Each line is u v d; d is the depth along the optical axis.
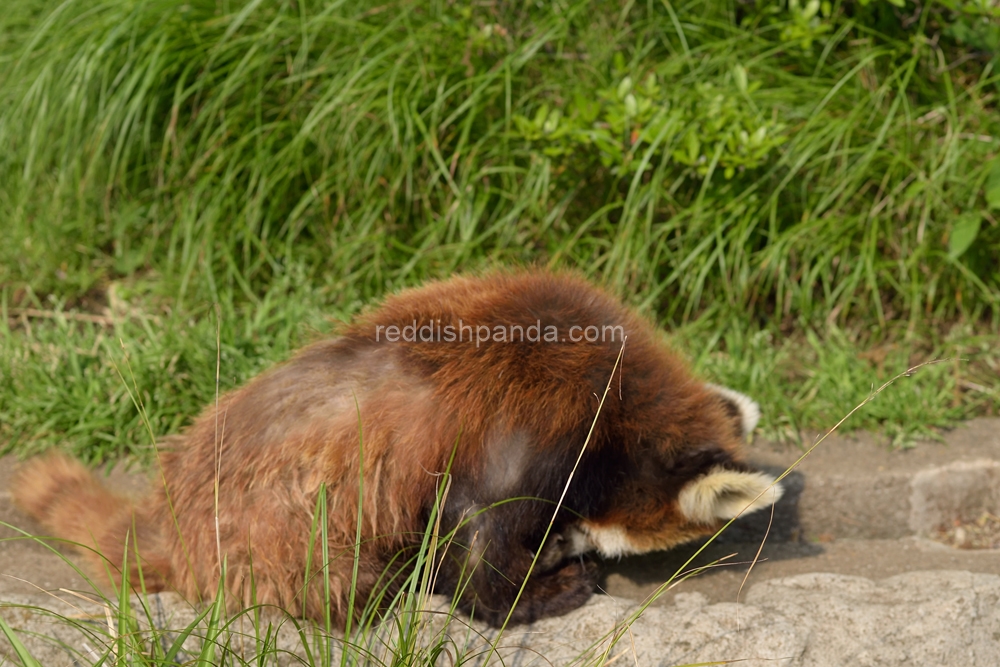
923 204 4.59
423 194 4.77
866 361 4.28
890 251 4.70
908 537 3.66
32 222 5.09
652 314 4.28
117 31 4.84
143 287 4.77
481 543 2.77
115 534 3.13
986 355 4.36
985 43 4.78
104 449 3.81
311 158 4.86
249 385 3.03
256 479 2.78
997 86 4.89
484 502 2.75
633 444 2.85
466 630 2.84
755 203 4.58
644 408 2.87
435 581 2.81
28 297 4.79
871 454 3.75
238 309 4.60
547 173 4.59
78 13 5.31
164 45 4.91
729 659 2.71
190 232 4.67
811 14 4.61
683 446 2.89
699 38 5.05
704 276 4.43
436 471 2.74
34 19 5.82
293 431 2.77
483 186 4.78
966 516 3.70
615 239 4.57
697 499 2.73
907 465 3.66
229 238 4.73
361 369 2.83
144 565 3.03
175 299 4.65
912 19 4.93
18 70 5.30
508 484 2.73
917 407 3.89
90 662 2.55
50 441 3.80
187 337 4.14
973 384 4.21
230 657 2.64
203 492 2.88
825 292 4.55
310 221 4.87
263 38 4.92
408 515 2.79
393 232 4.79
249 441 2.82
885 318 4.66
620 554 3.00
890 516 3.63
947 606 2.82
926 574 3.07
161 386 3.92
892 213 4.56
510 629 2.89
